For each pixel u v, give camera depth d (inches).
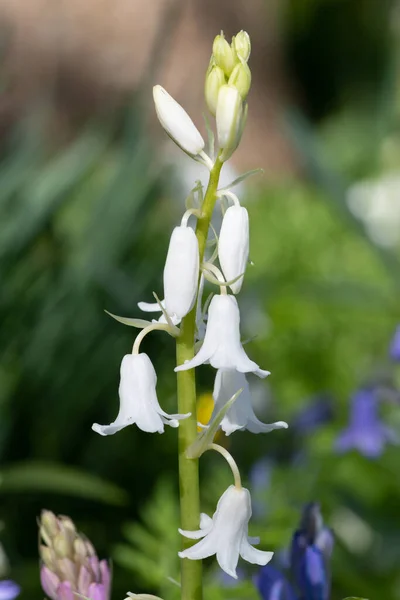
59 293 32.1
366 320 41.4
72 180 32.9
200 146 15.0
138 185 33.7
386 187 67.1
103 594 16.1
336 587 26.9
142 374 15.3
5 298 31.5
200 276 15.4
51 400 32.0
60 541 16.2
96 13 70.6
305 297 37.6
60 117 68.0
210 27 92.7
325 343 43.7
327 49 139.6
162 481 30.7
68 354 32.1
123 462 32.4
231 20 99.0
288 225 58.9
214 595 21.0
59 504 30.7
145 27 73.5
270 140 96.4
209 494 29.3
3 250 31.4
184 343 15.2
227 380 15.4
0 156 36.7
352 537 29.7
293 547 17.3
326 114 138.2
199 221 15.1
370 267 55.0
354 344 44.1
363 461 31.7
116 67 70.4
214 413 15.4
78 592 16.2
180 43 87.3
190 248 14.9
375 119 106.7
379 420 29.8
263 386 37.8
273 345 43.3
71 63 68.3
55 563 16.2
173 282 14.9
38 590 26.2
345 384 43.1
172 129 15.0
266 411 37.0
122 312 32.9
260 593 17.4
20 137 35.6
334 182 35.9
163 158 38.4
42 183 32.4
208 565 24.4
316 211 60.1
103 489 24.6
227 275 15.1
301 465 30.7
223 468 31.2
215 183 14.9
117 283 32.8
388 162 80.1
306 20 138.9
